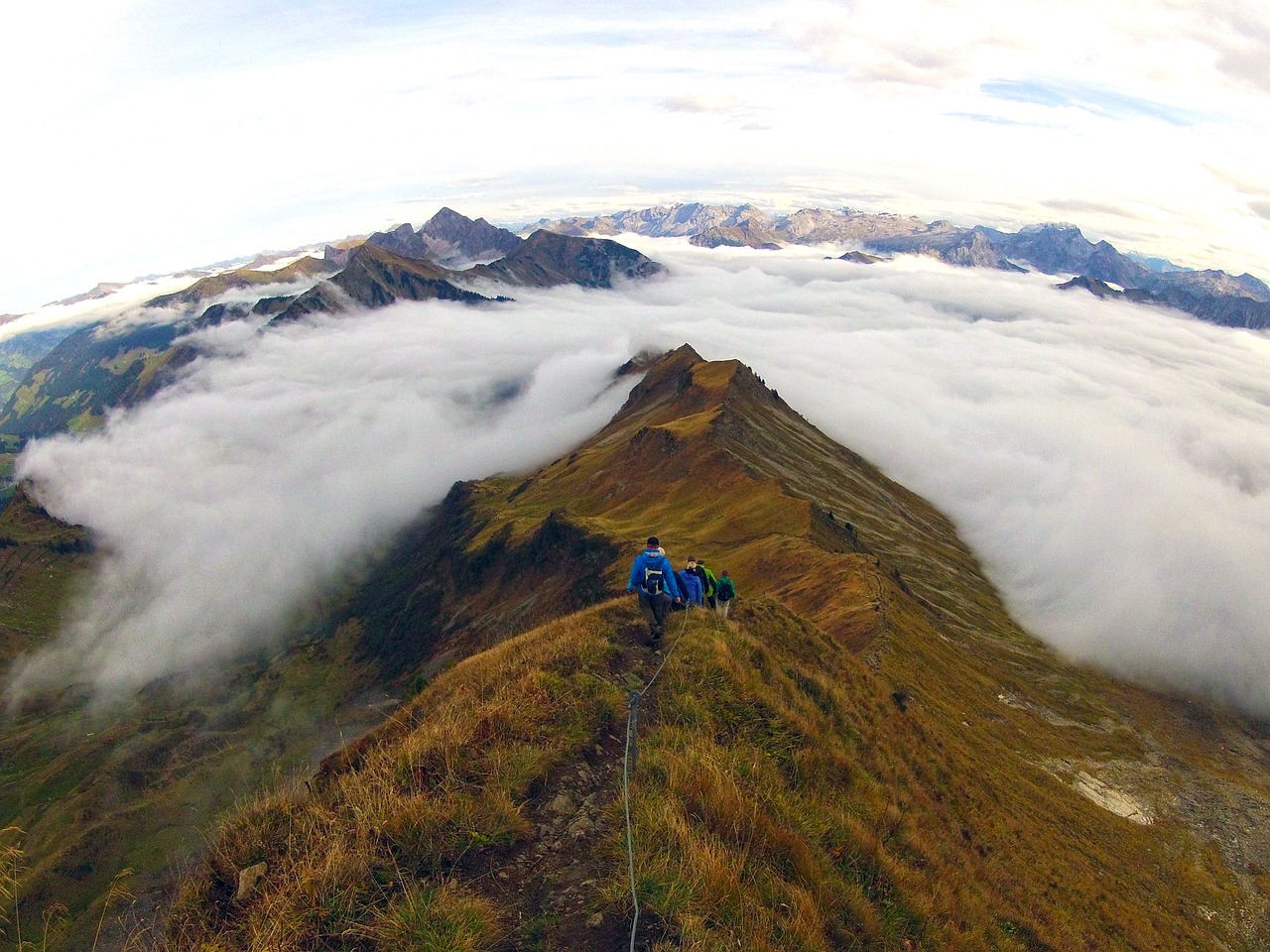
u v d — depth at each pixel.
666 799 9.95
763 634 22.67
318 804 9.56
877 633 56.34
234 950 7.48
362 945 7.53
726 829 9.84
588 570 112.44
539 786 10.45
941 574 157.62
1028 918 15.16
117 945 7.79
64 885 68.38
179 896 8.32
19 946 7.57
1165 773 87.75
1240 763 117.25
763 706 14.53
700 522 112.50
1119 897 32.25
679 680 14.27
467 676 14.92
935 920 11.12
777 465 159.12
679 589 17.30
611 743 11.93
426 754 10.53
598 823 9.74
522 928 7.94
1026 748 65.25
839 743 16.05
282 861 8.58
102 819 76.81
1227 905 52.53
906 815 14.52
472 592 162.12
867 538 146.12
